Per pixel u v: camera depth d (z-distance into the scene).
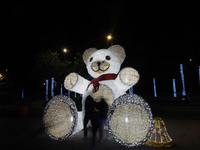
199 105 15.25
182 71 13.33
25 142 4.69
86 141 4.73
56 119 4.92
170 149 4.13
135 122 4.28
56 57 17.39
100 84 5.29
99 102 4.82
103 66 5.55
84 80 5.89
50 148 4.21
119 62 5.93
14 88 26.88
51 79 15.89
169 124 7.04
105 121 4.84
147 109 4.13
